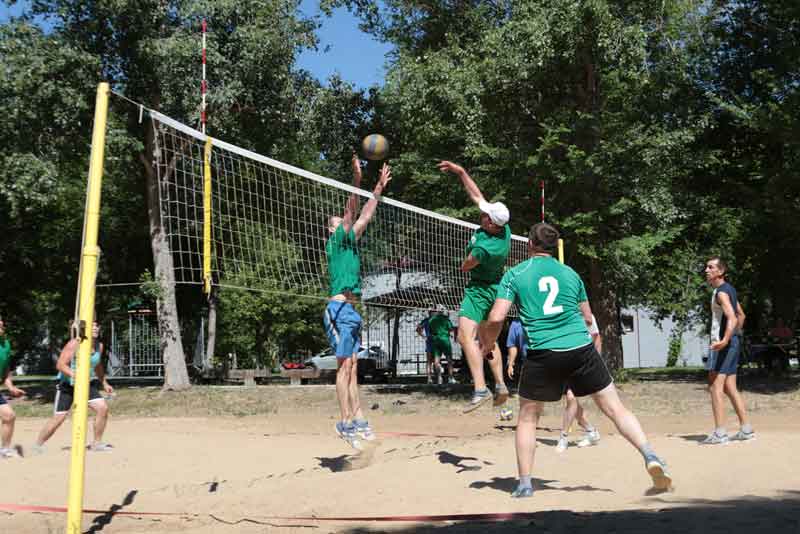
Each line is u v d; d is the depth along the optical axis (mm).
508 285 5137
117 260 24156
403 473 6164
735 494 4930
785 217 16391
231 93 16906
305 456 8031
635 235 17500
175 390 18266
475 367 6117
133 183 21172
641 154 16203
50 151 16484
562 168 16109
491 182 16672
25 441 9805
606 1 15906
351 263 7133
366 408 14695
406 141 19938
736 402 7535
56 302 27547
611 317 18000
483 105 17094
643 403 13914
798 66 17188
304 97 19766
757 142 19938
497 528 4148
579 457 6832
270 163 7090
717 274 7613
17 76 15125
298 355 26375
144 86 17688
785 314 21484
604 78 16078
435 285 12500
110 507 5574
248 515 5047
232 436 10297
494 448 7621
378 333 27438
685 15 18812
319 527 4582
